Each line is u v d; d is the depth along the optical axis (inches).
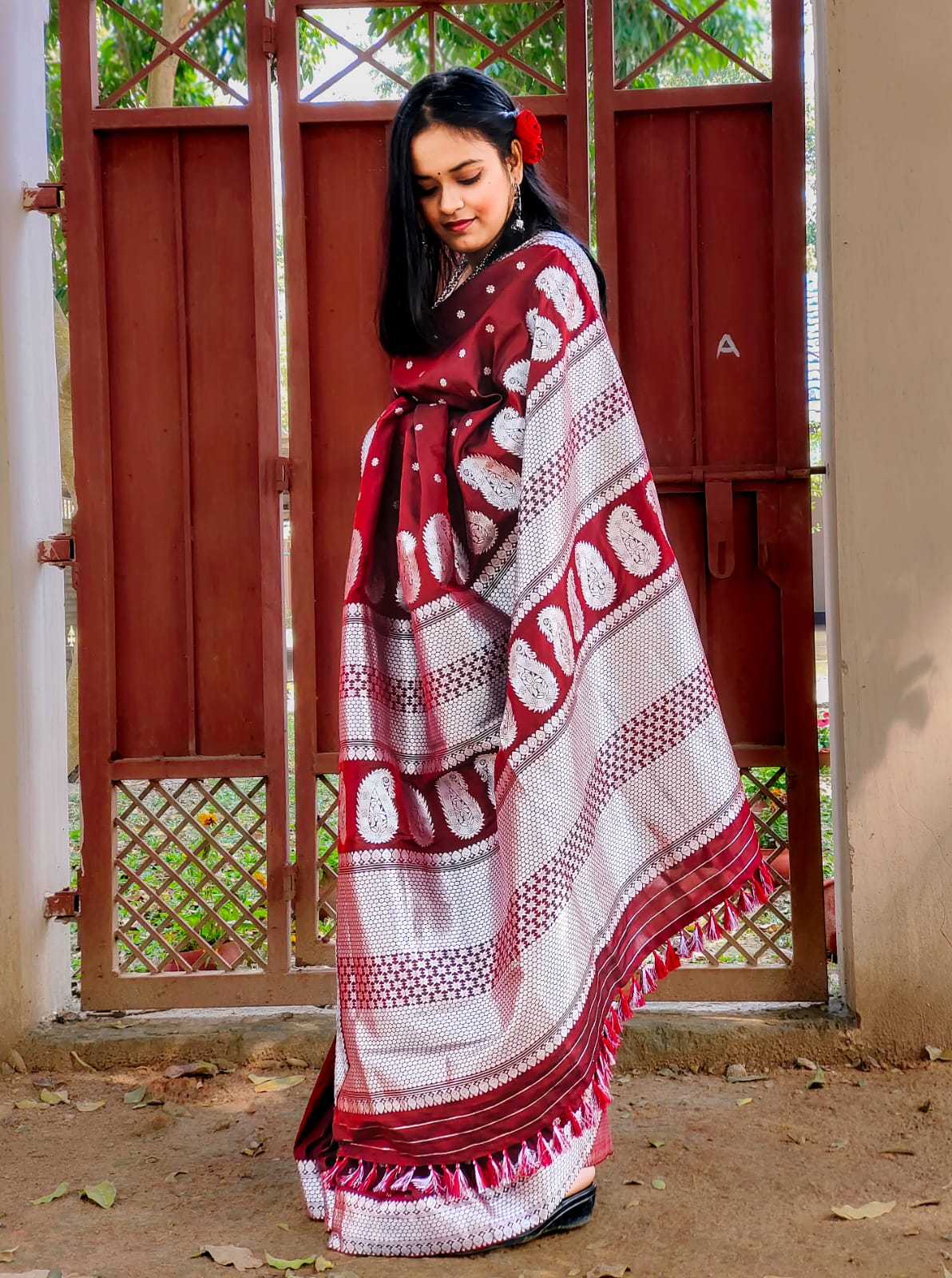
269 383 124.2
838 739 120.9
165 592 127.9
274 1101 113.3
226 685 128.1
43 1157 102.7
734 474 121.6
